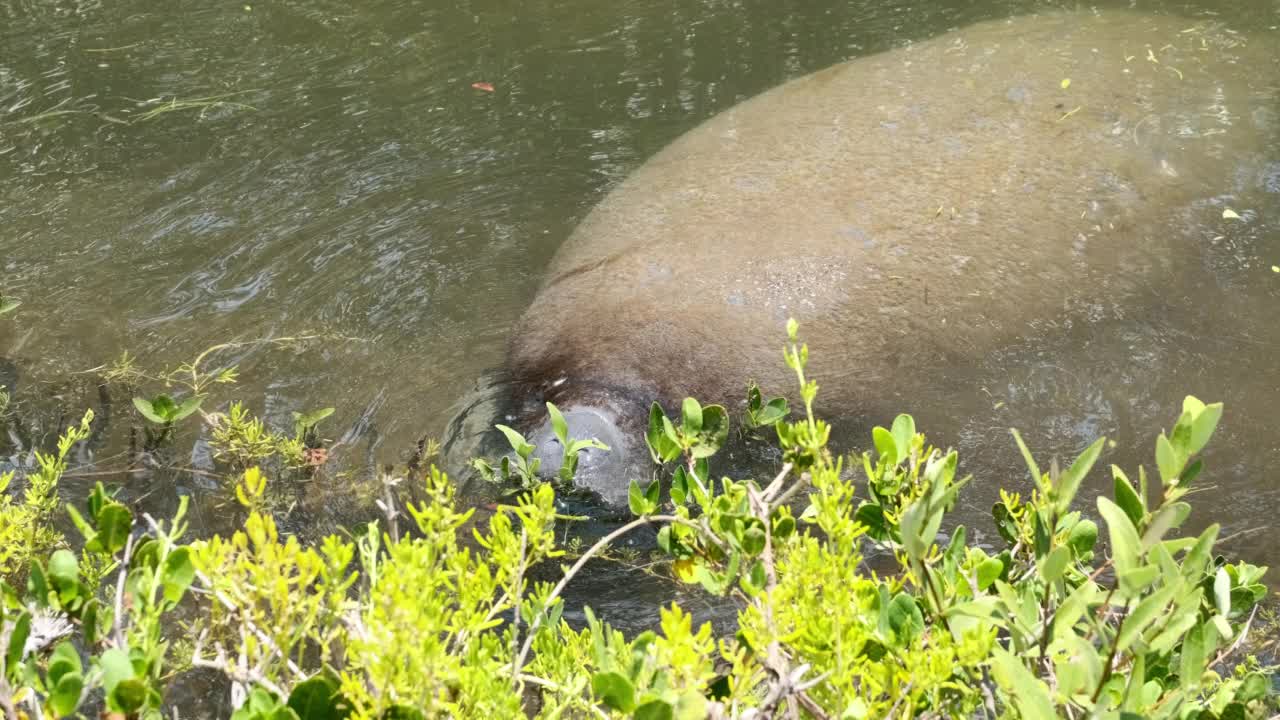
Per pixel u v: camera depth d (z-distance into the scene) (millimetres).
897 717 2164
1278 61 6633
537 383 4582
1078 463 2061
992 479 4184
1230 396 4535
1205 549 2016
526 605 2527
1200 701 2609
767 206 5426
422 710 1903
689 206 5551
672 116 6934
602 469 4055
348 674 2051
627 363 4602
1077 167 5586
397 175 6430
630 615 3496
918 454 2578
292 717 1836
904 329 4820
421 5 8617
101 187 6359
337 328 5168
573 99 7211
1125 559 1907
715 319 4797
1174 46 6695
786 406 3557
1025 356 4750
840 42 7699
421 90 7402
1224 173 5676
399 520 3914
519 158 6566
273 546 2064
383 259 5676
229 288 5492
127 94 7387
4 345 5070
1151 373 4664
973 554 2516
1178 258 5227
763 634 2135
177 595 2160
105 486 4137
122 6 8727
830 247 5117
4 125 7039
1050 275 5066
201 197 6250
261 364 4914
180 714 2963
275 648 2090
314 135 6871
